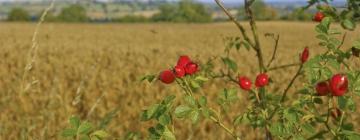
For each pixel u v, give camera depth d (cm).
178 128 977
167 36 4253
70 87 1362
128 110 1102
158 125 218
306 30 5341
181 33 4684
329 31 244
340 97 209
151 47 2792
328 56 235
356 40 241
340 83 205
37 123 822
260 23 6650
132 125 999
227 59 276
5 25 6159
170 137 214
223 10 287
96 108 1120
